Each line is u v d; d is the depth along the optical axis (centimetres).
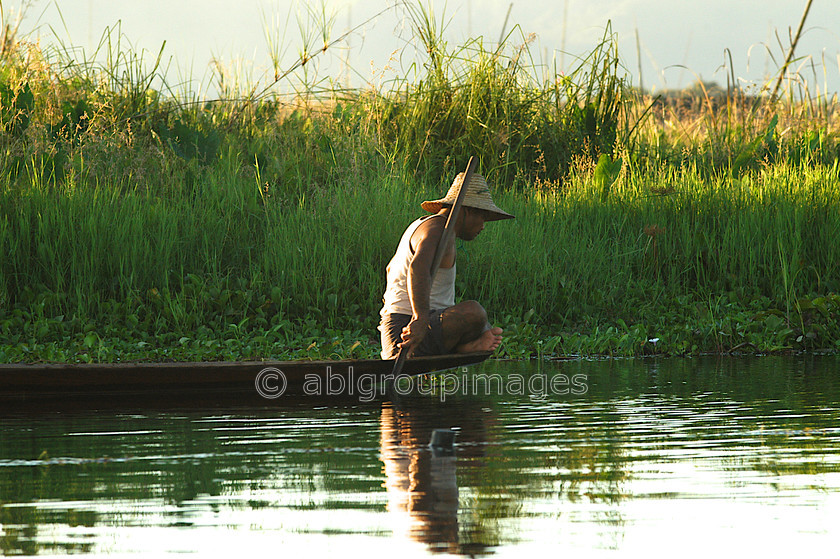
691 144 4869
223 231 3216
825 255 3412
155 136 3797
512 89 4347
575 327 3066
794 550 852
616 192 3800
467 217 2084
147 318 2756
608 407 1692
